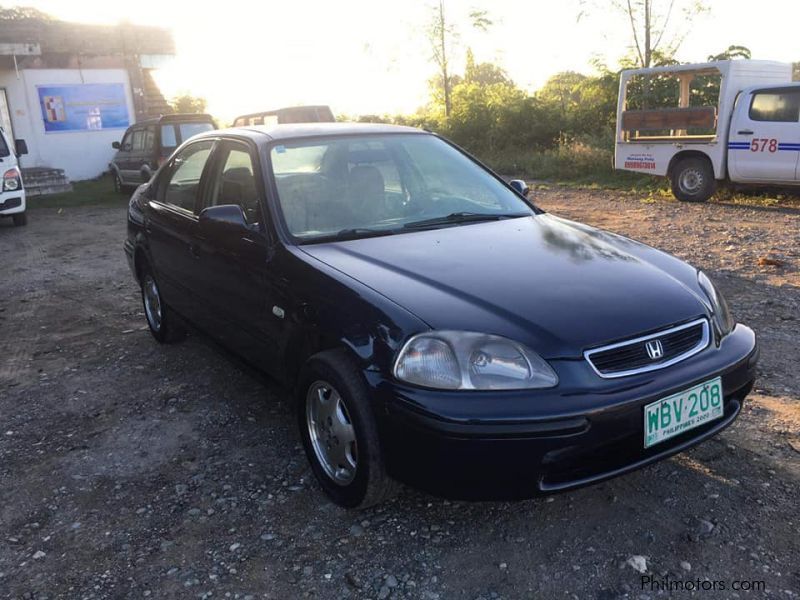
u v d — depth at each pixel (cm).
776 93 1031
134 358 498
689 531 274
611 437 246
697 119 1129
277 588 253
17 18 1739
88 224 1199
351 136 402
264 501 308
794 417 361
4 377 473
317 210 353
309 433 309
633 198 1248
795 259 717
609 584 247
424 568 260
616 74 1900
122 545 282
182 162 472
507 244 328
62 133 1919
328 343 293
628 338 258
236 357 390
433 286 280
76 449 364
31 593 256
